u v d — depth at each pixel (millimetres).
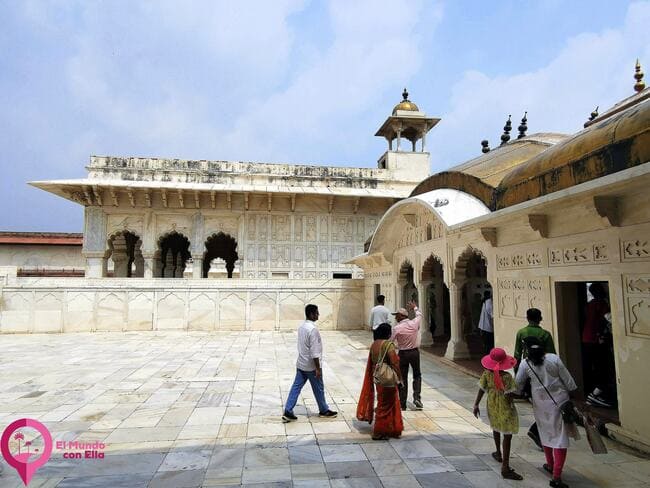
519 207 5309
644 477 3654
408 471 3791
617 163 4422
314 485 3523
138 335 13438
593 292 5688
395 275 12336
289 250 19328
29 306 13836
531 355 3656
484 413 5512
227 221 19141
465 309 12383
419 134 22156
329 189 19375
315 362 5215
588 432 3516
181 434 4707
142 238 18484
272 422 5105
